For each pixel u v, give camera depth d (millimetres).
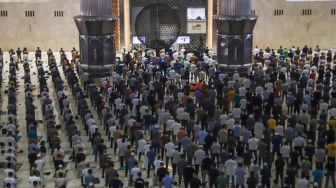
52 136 20516
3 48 43031
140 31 36062
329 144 19359
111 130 22031
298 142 19938
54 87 30703
